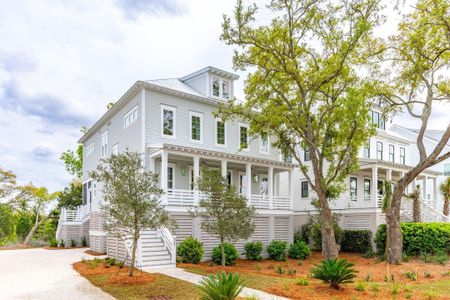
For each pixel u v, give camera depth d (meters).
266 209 23.19
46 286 11.72
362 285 11.14
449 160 39.38
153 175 13.10
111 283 11.96
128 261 16.16
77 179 41.34
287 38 17.27
